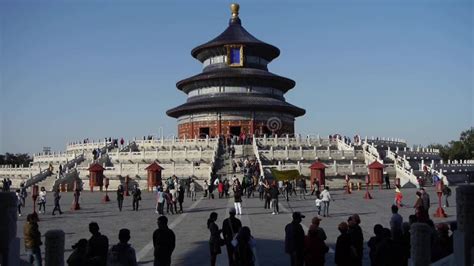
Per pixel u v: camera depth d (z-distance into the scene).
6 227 16.88
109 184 74.12
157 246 18.14
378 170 70.75
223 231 20.55
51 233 17.03
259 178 64.69
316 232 18.22
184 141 86.88
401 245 16.14
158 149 87.00
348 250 17.38
